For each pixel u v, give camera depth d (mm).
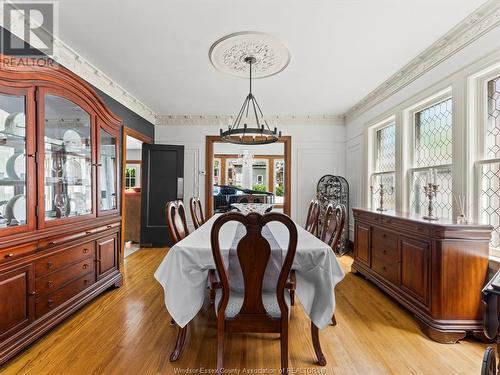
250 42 2594
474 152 2330
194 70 3236
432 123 2990
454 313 2037
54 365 1722
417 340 2045
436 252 2078
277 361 1796
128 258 4285
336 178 5098
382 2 2035
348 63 3023
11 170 1880
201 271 1823
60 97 2197
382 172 4031
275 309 1677
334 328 2213
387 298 2814
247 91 3959
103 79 3482
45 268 2037
